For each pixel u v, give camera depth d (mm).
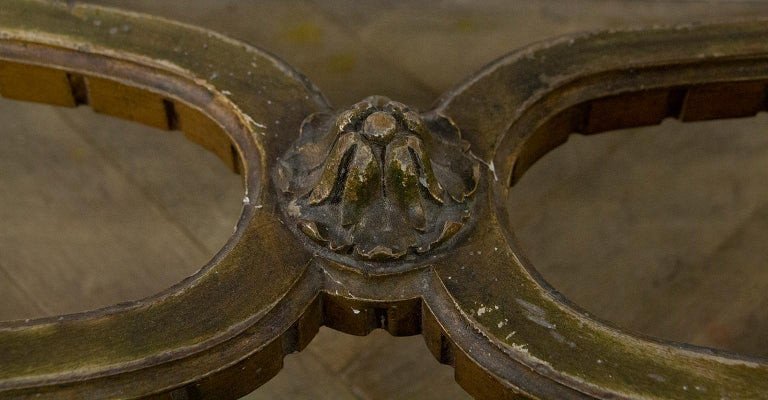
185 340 720
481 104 793
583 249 913
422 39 961
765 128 947
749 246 912
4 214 917
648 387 709
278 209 762
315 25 964
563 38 812
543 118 802
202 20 962
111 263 908
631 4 964
